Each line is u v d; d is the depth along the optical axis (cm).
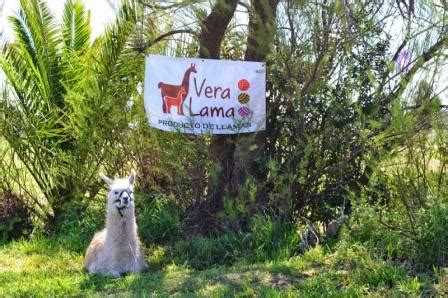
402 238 825
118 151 1222
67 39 1330
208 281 813
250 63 1026
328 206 993
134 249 917
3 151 1252
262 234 944
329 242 920
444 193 855
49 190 1250
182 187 1098
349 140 1002
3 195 1249
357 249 840
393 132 873
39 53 1240
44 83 1247
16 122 1231
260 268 848
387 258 824
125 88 1202
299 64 1009
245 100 1030
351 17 962
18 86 1248
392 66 897
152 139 1129
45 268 977
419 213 812
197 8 1058
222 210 1037
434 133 873
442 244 789
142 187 1205
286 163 1028
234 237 954
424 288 719
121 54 1181
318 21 977
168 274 869
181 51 1189
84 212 1229
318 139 1019
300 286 763
